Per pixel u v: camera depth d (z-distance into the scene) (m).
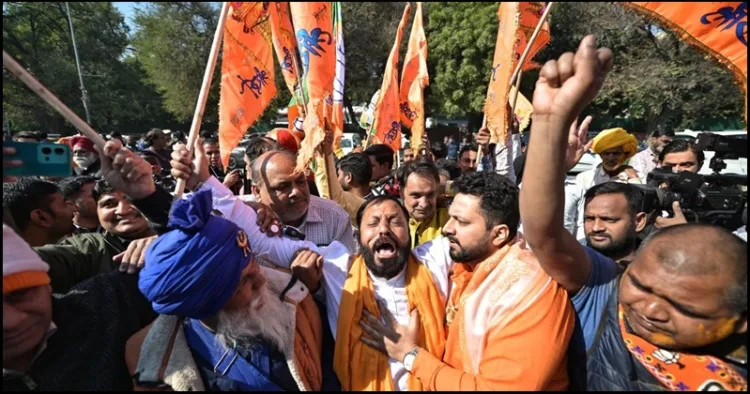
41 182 1.94
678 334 1.11
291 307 1.45
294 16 2.18
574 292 1.36
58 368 1.29
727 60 1.25
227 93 2.26
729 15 1.23
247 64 2.28
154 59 11.73
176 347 1.35
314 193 3.41
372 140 4.86
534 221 1.16
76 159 3.22
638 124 17.06
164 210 1.46
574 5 7.80
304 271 1.56
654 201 2.25
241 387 1.32
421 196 2.55
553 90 1.07
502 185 1.51
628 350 1.22
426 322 1.50
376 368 1.42
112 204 1.87
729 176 3.23
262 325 1.34
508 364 1.26
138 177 1.41
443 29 12.12
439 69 12.84
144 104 12.48
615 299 1.30
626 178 3.30
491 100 2.11
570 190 3.51
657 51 10.07
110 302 1.44
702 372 1.12
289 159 2.13
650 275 1.13
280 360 1.38
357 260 1.65
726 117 13.50
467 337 1.38
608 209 1.81
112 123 11.41
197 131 1.59
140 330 1.43
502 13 2.04
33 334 1.21
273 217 1.76
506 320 1.31
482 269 1.46
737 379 1.09
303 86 2.33
